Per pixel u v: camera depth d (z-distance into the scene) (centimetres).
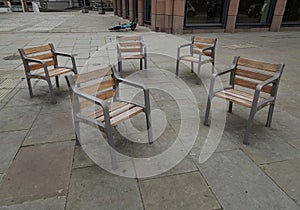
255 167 240
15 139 283
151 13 1250
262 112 357
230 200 201
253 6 1284
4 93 420
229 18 1234
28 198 201
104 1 3950
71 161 247
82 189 211
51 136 290
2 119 328
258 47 873
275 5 1294
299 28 1407
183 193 208
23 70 559
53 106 369
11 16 2322
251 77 315
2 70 559
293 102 395
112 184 217
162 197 204
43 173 230
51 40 976
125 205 196
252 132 302
